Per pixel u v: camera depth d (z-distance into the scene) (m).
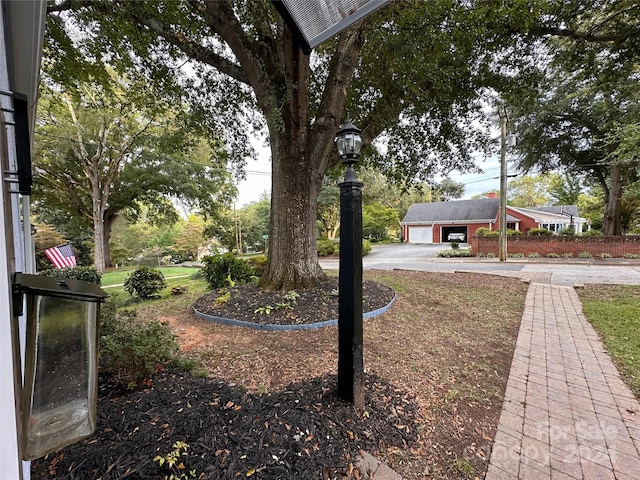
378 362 2.78
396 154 7.67
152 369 2.26
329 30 1.69
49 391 0.81
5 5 0.95
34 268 1.59
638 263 10.25
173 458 1.49
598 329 3.85
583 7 4.59
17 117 0.80
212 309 4.35
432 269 9.81
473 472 1.60
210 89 5.78
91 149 12.11
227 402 2.01
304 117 4.51
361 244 2.06
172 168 13.43
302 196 4.76
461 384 2.49
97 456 1.50
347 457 1.61
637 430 1.95
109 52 4.81
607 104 10.81
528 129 12.35
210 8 3.83
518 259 12.50
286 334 3.45
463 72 5.37
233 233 20.42
